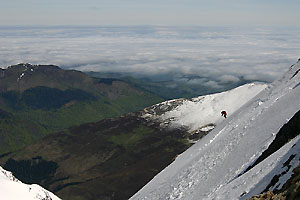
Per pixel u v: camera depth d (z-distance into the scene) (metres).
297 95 49.12
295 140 31.50
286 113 46.62
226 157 50.44
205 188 45.88
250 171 34.41
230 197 31.69
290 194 21.59
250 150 45.00
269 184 26.97
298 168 24.25
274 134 43.09
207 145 71.12
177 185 56.81
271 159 32.53
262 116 53.56
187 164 67.88
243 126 57.50
